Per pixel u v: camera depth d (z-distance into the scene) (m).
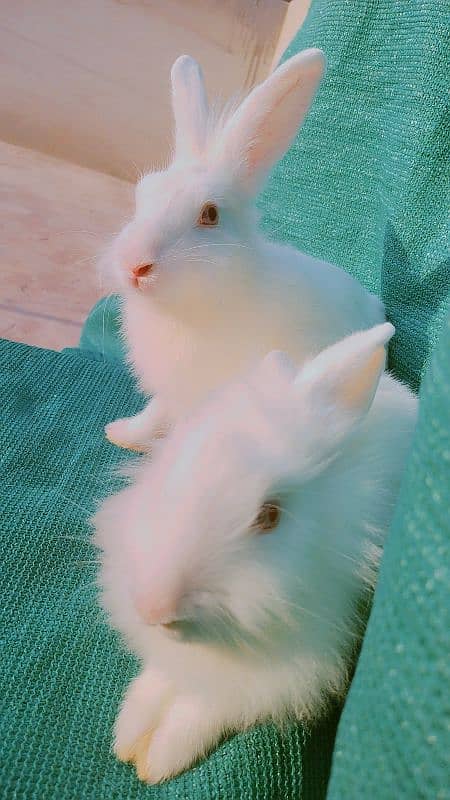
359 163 0.52
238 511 0.23
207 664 0.26
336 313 0.42
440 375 0.18
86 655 0.34
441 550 0.16
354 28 0.50
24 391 0.52
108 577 0.28
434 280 0.42
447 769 0.15
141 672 0.33
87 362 0.57
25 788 0.28
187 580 0.22
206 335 0.39
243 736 0.29
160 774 0.29
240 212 0.40
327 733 0.29
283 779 0.28
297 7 0.81
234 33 1.41
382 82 0.49
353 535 0.26
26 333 0.89
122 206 1.13
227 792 0.27
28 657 0.34
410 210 0.45
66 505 0.42
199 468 0.24
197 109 0.42
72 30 1.42
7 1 1.45
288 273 0.41
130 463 0.40
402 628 0.17
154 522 0.24
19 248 1.01
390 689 0.17
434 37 0.44
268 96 0.39
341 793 0.18
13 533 0.40
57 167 1.20
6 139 1.23
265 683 0.27
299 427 0.25
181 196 0.37
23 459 0.46
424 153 0.44
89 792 0.28
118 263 0.36
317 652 0.26
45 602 0.37
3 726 0.31
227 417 0.26
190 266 0.36
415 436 0.19
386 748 0.17
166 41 1.41
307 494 0.25
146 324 0.41
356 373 0.26
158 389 0.43
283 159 0.58
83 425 0.50
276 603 0.23
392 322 0.45
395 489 0.28
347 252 0.53
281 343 0.40
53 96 1.31
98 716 0.32
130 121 1.26
